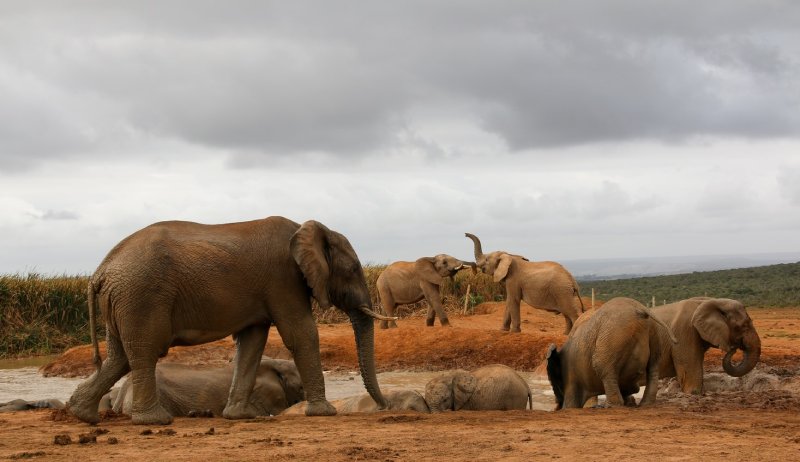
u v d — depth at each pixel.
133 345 12.73
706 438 11.00
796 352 24.59
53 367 26.91
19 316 35.06
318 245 13.99
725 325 17.02
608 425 12.21
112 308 12.85
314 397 13.96
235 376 14.03
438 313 33.62
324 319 39.09
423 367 26.84
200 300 13.07
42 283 36.62
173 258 12.90
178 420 13.54
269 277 13.55
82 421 13.12
